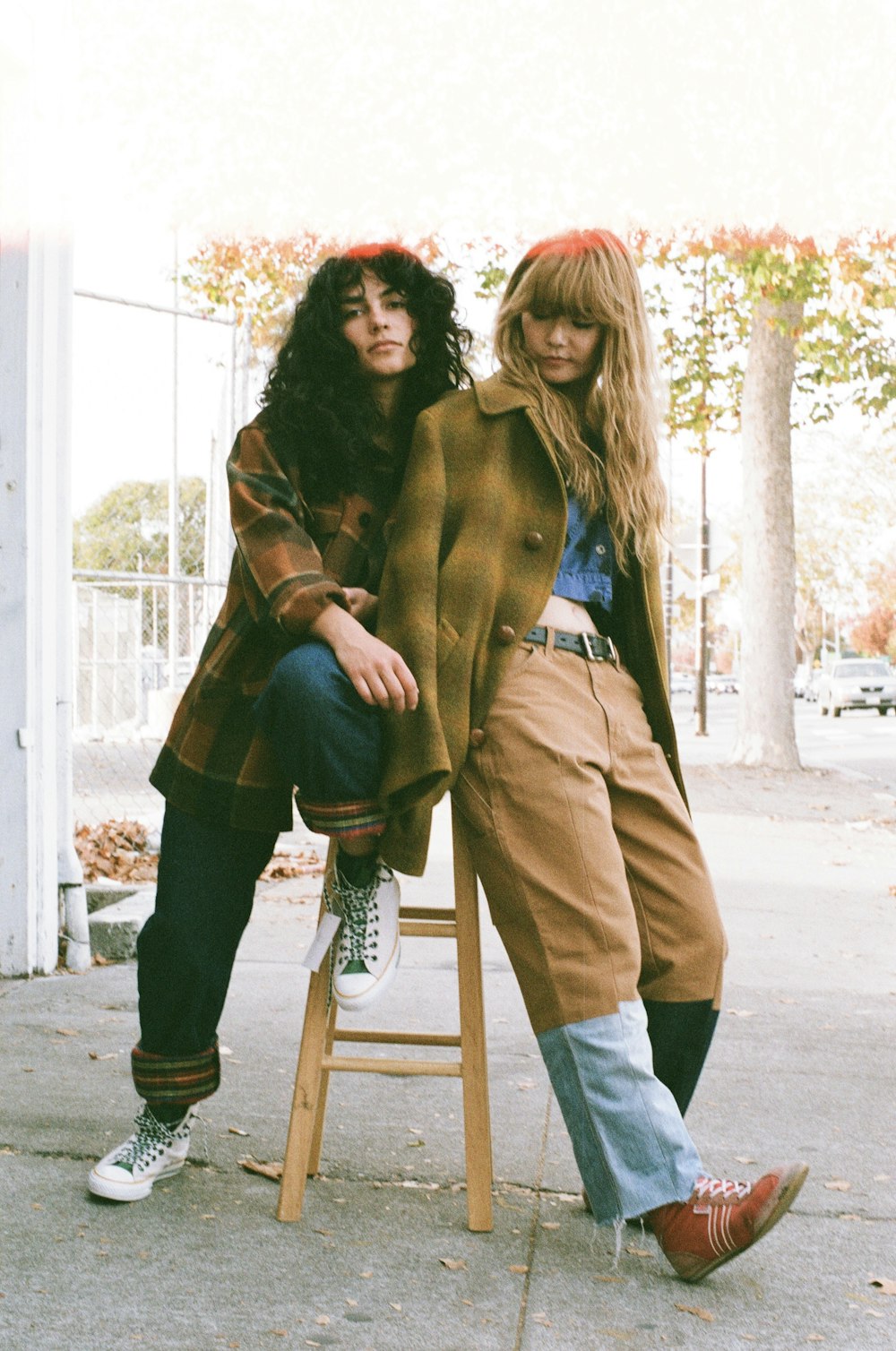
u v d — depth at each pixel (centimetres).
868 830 1038
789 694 1683
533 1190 281
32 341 440
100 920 495
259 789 256
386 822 238
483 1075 258
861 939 600
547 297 250
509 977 497
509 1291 231
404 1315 220
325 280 254
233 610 259
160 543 855
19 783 455
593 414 258
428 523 242
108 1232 250
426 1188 281
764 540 1684
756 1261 249
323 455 250
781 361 1664
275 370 260
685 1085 253
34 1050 374
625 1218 232
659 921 251
